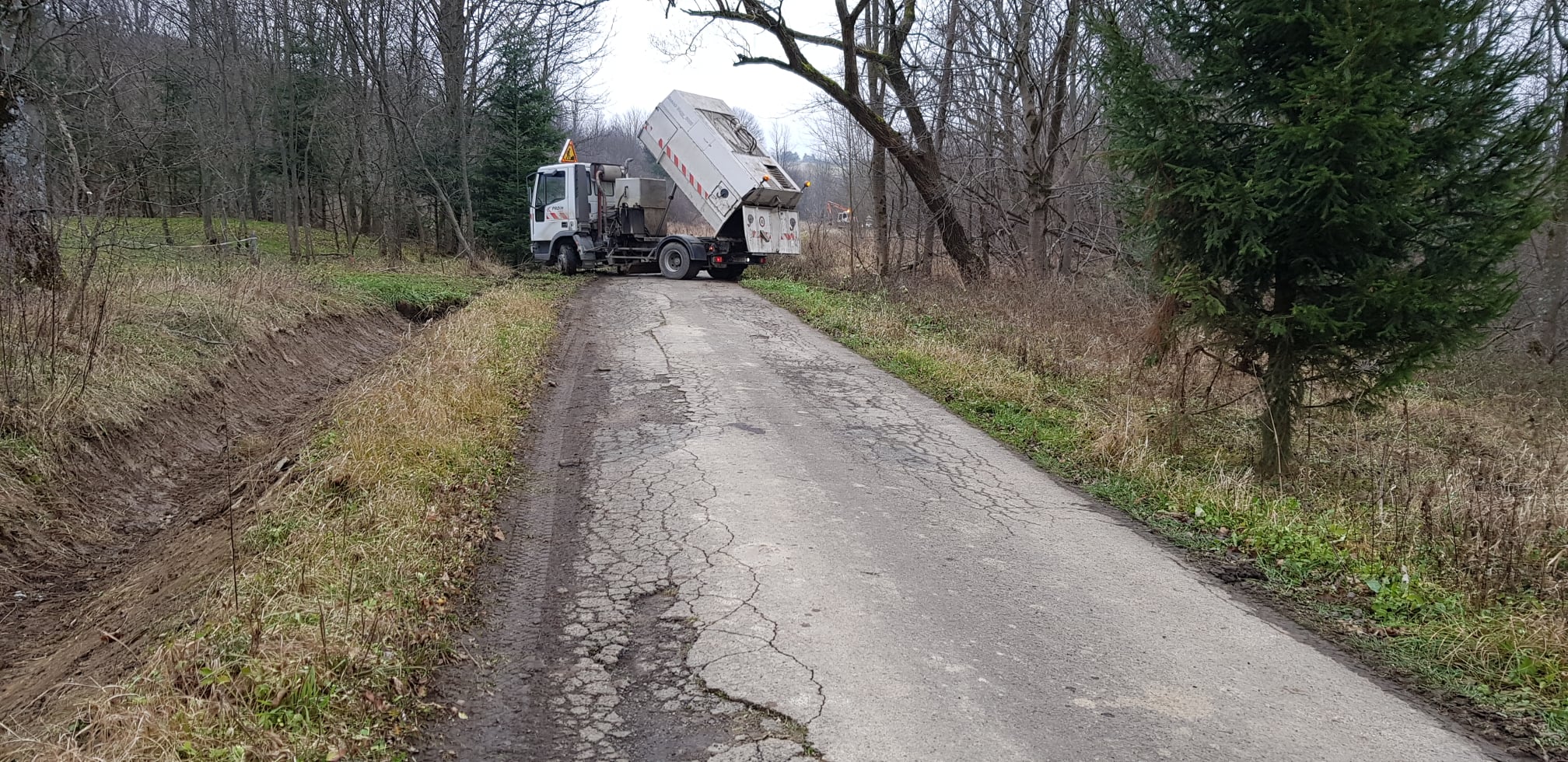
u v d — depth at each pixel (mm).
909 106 19469
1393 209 6660
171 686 3621
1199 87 7684
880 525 6316
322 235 28844
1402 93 6570
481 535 5871
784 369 11750
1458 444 9789
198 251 15195
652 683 4148
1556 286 15141
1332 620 5109
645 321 15094
